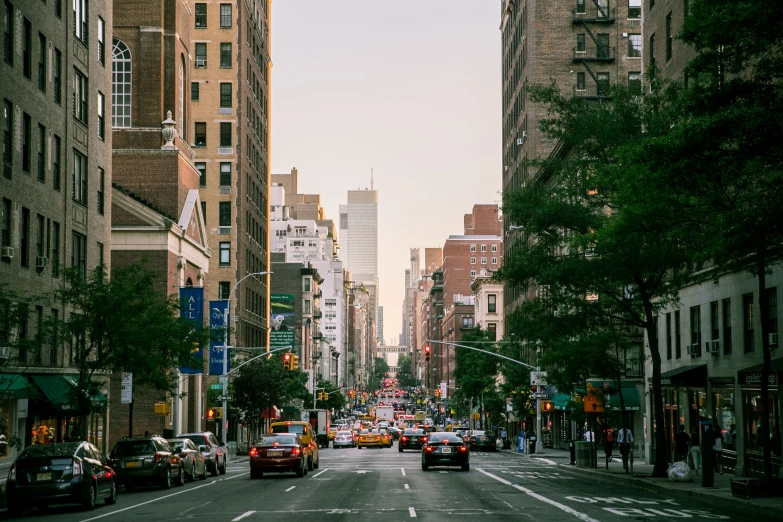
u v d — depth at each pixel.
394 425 141.62
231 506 25.78
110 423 62.47
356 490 31.53
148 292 38.50
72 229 45.25
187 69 79.06
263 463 40.00
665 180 20.86
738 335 39.59
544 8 91.44
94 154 48.97
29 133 39.66
